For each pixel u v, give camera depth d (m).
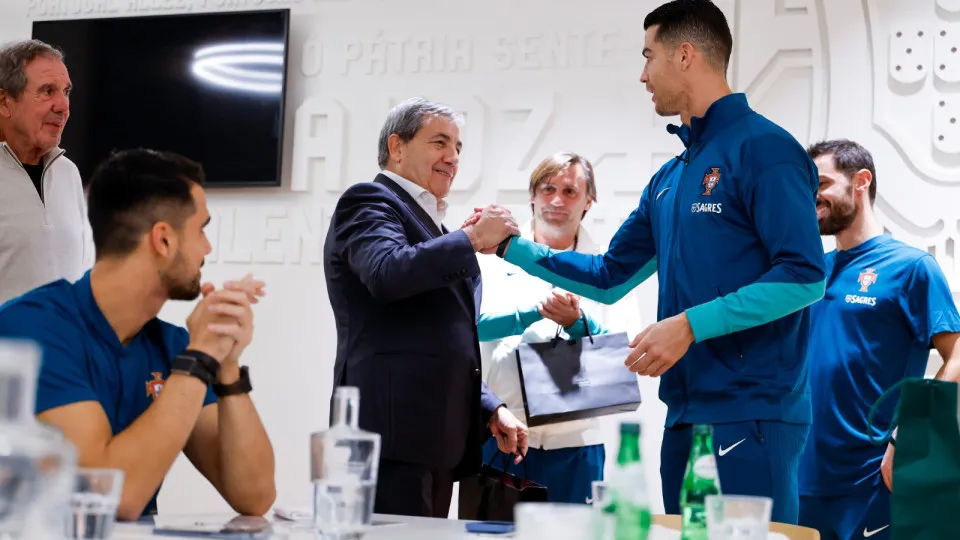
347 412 1.27
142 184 1.65
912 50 3.86
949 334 2.82
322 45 4.51
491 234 2.55
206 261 4.52
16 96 3.05
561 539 0.94
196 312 1.63
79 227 3.27
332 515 1.24
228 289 1.64
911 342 2.90
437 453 2.39
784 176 2.12
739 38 4.04
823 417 2.93
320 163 4.45
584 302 3.42
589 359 3.13
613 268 2.60
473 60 4.34
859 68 3.91
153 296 1.69
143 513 1.72
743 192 2.16
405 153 2.67
